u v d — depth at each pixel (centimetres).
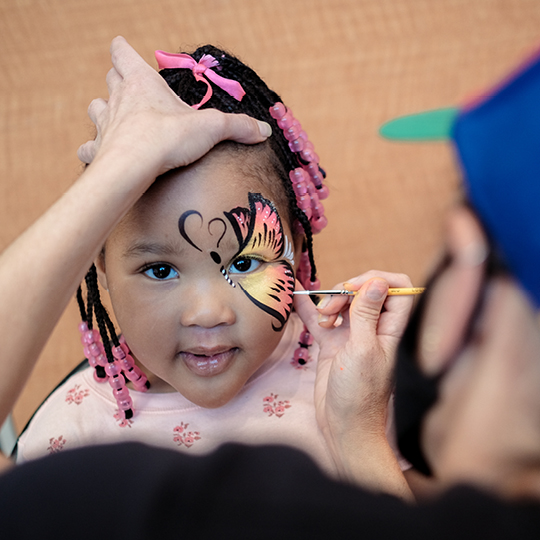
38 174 199
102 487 49
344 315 107
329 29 220
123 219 93
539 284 39
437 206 88
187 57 104
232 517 45
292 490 47
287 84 209
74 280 73
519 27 216
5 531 48
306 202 109
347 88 208
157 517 45
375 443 92
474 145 41
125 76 90
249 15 220
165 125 83
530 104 38
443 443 47
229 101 104
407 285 102
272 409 110
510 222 39
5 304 67
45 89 211
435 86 205
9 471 53
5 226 191
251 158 99
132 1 221
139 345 99
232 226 94
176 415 110
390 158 197
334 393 93
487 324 44
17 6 221
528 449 44
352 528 43
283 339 122
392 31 219
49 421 112
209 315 93
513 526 42
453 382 46
